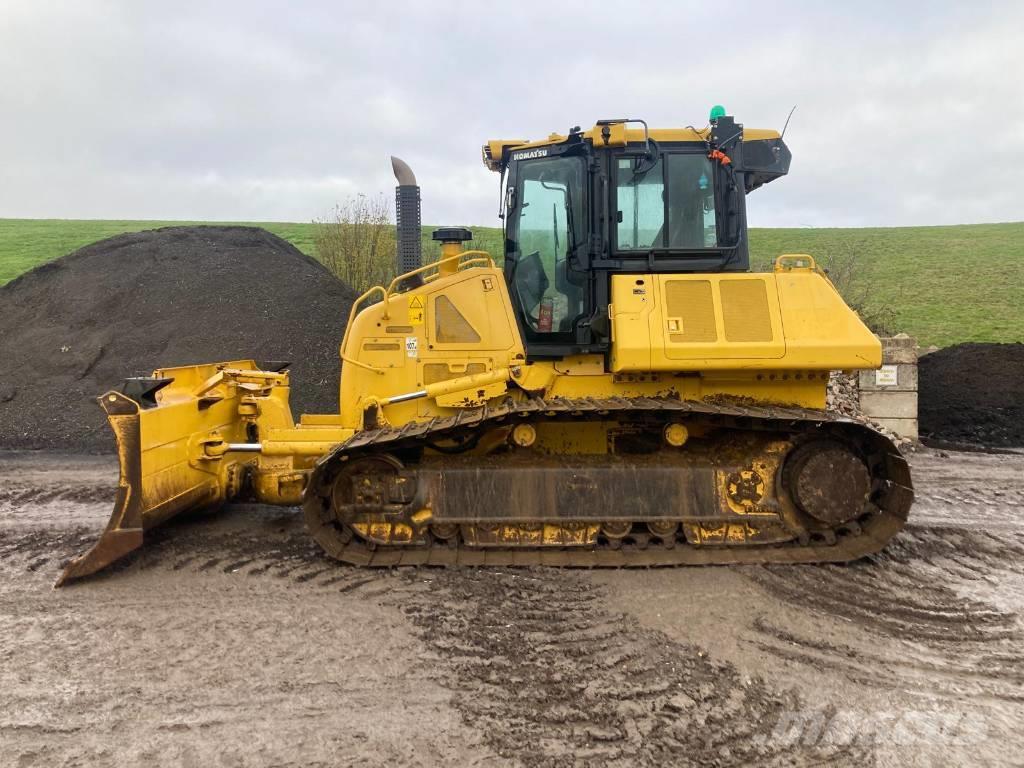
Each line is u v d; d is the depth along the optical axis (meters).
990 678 3.75
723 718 3.34
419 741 3.12
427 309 5.75
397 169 6.68
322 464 5.00
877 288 27.58
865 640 4.16
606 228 5.55
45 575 5.11
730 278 5.27
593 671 3.74
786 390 5.52
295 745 3.08
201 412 5.85
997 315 22.02
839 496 5.24
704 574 5.07
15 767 2.91
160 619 4.33
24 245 28.73
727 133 5.51
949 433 11.74
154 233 17.09
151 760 2.97
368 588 4.80
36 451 10.24
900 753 3.11
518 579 4.95
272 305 13.52
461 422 5.04
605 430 5.65
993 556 5.66
